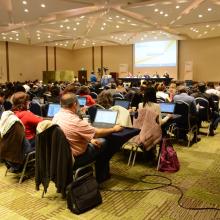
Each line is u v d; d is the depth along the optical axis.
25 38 16.61
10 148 3.27
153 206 2.90
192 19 11.87
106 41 18.19
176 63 18.16
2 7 9.76
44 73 19.91
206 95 6.31
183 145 5.28
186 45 18.09
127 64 19.91
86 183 2.90
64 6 9.73
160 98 5.92
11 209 2.89
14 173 3.84
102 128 3.30
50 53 21.02
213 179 3.61
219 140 5.69
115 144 3.43
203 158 4.48
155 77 15.08
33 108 5.27
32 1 9.10
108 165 3.61
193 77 18.12
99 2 9.37
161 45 18.42
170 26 13.35
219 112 6.67
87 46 20.92
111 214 2.75
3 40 17.53
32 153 3.40
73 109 3.05
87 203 2.83
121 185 3.44
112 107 4.12
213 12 10.65
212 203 2.95
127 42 18.89
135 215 2.73
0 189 3.36
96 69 21.42
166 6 9.82
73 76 19.95
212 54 17.41
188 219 2.63
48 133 2.77
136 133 3.44
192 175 3.75
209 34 15.95
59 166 2.73
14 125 3.25
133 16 11.31
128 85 11.62
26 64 19.45
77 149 2.95
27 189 3.36
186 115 5.11
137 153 4.62
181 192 3.22
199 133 6.30
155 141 3.82
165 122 4.17
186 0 8.97
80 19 11.64
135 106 5.63
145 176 3.72
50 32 14.62
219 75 17.28
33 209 2.88
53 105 4.77
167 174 3.79
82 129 2.92
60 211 2.83
